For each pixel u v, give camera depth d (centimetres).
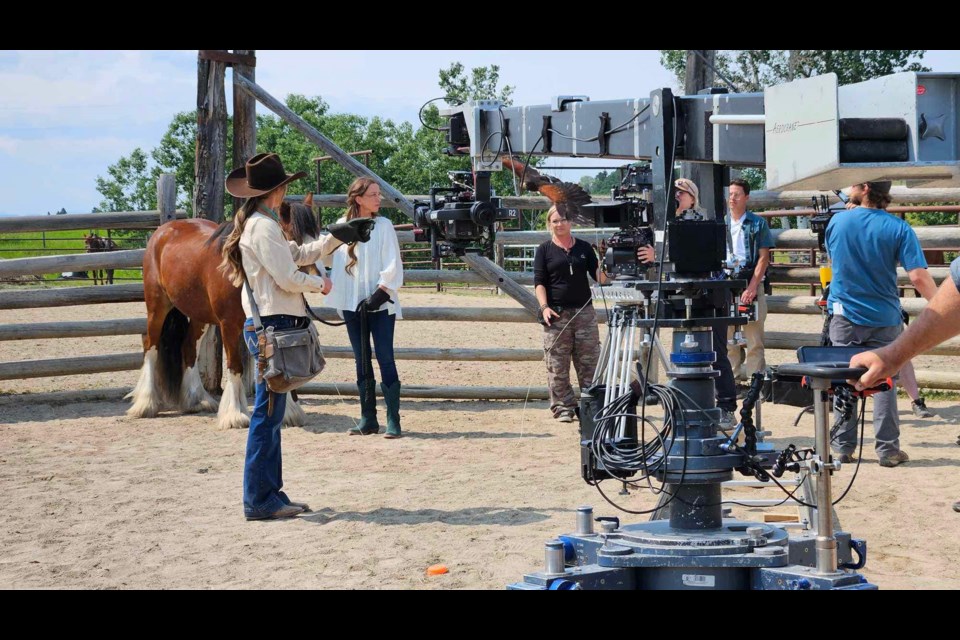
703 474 366
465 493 609
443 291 2447
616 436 403
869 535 503
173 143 7225
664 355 434
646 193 416
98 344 1479
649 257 412
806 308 968
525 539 500
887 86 322
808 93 329
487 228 479
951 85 322
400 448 761
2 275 999
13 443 802
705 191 417
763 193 1005
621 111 422
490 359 995
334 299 807
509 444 769
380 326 800
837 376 320
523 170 470
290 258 541
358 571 452
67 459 736
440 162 5306
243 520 555
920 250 625
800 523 446
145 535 526
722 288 372
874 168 320
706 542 352
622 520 527
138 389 930
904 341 268
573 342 872
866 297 636
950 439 751
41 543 512
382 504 585
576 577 347
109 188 7850
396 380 807
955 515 538
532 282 1016
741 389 947
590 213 453
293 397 878
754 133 376
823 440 332
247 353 992
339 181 5941
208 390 1004
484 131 490
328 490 626
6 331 995
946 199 953
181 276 866
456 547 488
